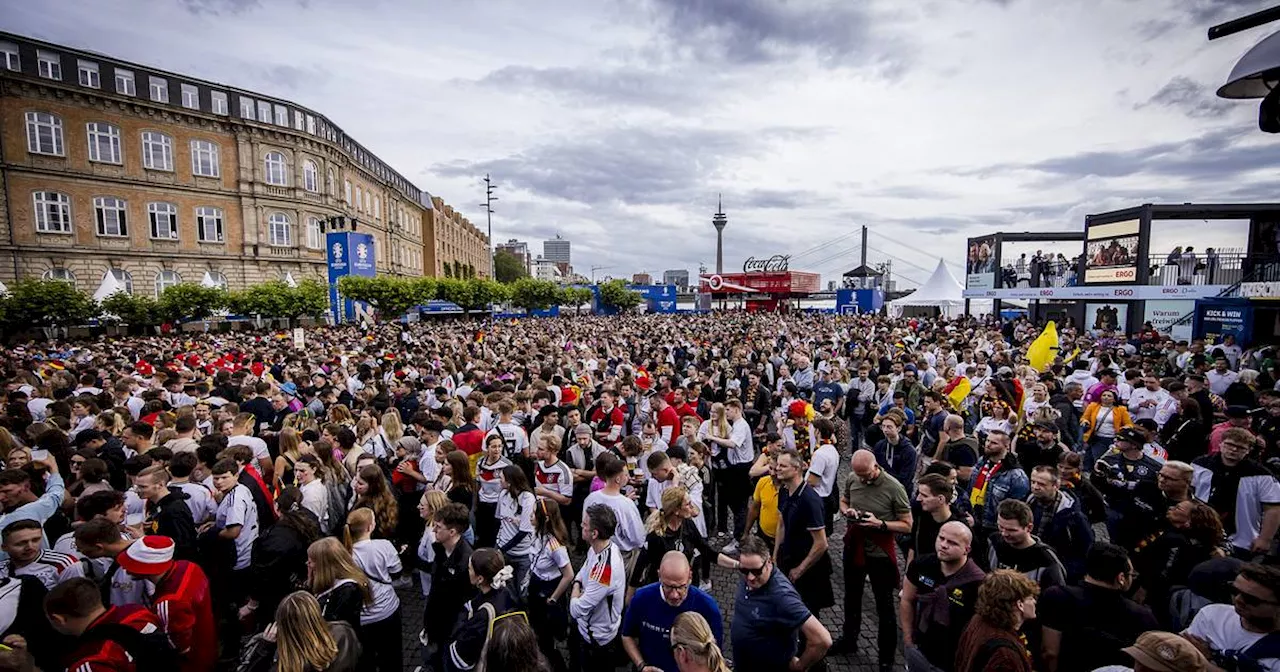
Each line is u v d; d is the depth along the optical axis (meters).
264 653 3.45
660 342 21.00
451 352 18.70
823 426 6.75
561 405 9.51
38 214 36.62
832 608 6.21
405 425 10.12
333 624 3.43
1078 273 25.59
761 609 3.80
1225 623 3.35
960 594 3.65
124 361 16.02
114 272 39.34
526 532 5.41
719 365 13.33
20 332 29.98
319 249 50.47
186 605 4.04
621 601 4.36
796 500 5.08
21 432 7.82
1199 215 22.11
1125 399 9.88
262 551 4.77
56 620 3.37
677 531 5.29
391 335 28.42
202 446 6.09
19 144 35.91
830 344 18.58
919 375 12.23
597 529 4.32
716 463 7.62
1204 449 6.78
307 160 49.44
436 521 4.58
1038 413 6.67
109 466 6.57
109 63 39.38
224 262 44.22
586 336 26.08
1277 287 15.92
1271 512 4.75
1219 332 17.92
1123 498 5.38
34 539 4.17
